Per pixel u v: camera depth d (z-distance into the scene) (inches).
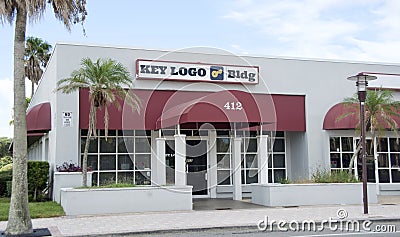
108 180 753.0
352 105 769.6
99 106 639.8
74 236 439.5
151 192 622.5
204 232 475.5
